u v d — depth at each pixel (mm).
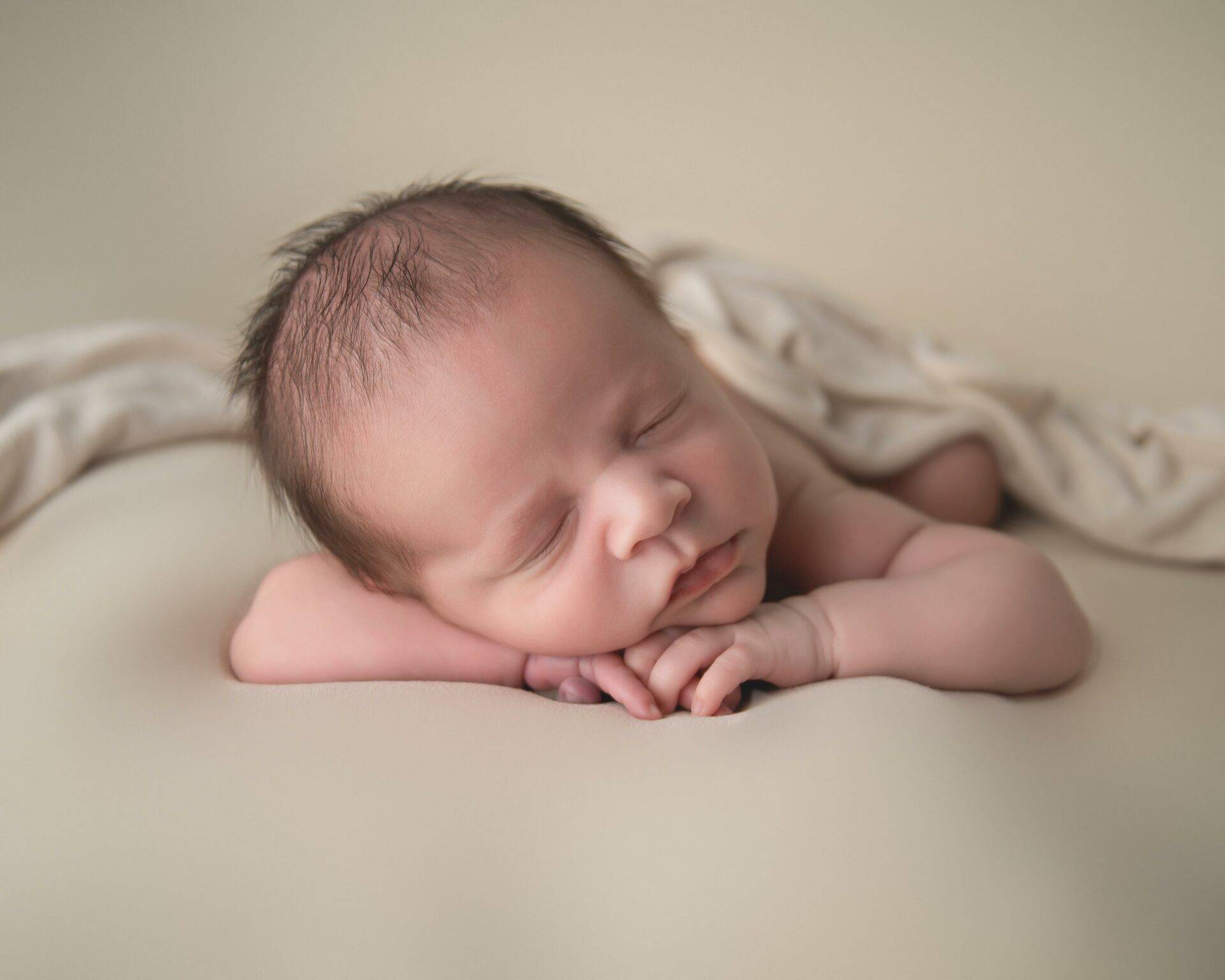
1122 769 388
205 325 668
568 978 347
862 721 383
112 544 473
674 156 767
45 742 398
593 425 401
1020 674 417
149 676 422
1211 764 391
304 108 810
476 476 400
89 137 786
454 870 362
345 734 393
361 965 351
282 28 831
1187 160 673
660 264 574
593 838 365
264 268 696
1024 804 367
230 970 353
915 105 760
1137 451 527
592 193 747
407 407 405
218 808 376
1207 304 605
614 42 840
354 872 362
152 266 711
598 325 408
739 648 407
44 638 433
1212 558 499
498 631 421
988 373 528
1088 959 343
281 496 459
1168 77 726
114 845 373
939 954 342
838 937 345
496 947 353
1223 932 350
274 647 435
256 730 397
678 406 413
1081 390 578
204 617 452
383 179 761
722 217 715
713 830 363
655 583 401
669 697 406
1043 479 517
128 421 527
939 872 352
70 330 583
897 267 655
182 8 829
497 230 428
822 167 737
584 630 408
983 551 438
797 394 523
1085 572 501
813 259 670
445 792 376
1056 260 639
